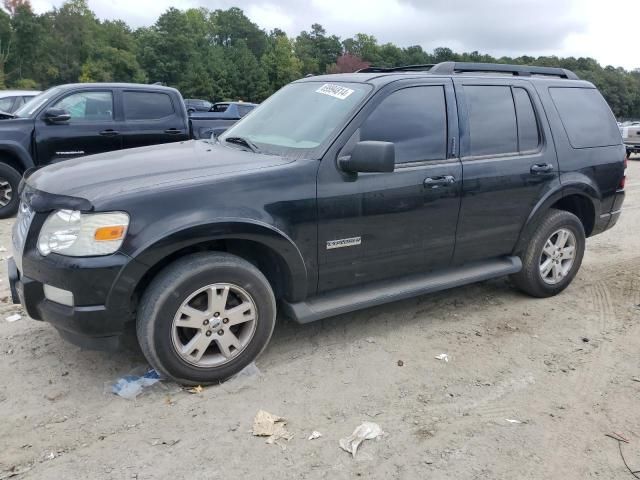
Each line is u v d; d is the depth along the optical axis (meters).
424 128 4.10
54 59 88.62
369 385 3.55
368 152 3.47
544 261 5.05
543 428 3.16
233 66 92.38
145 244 3.05
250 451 2.89
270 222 3.39
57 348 3.89
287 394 3.41
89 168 3.53
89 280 3.01
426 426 3.15
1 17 83.25
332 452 2.90
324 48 124.38
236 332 3.55
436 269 4.40
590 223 5.34
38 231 3.18
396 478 2.74
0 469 2.72
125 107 8.62
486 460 2.88
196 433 3.02
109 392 3.38
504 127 4.56
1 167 7.70
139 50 102.38
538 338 4.31
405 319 4.58
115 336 3.22
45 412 3.17
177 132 9.05
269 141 4.02
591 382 3.68
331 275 3.80
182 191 3.19
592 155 5.11
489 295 5.19
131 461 2.79
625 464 2.89
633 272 6.02
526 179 4.60
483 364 3.87
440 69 4.37
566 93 5.11
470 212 4.32
